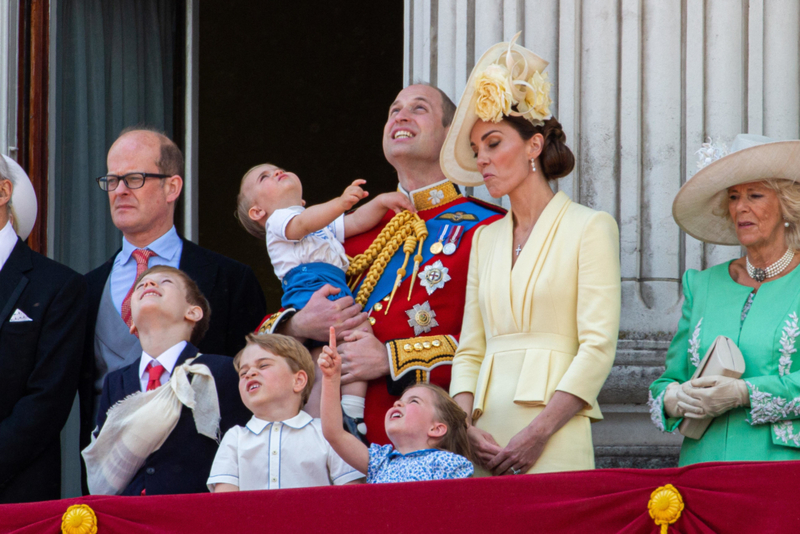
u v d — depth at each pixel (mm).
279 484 14258
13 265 17125
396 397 16141
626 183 19375
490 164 15375
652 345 18688
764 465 11805
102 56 24297
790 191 14430
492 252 15570
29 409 16266
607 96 19625
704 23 19703
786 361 13852
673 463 18375
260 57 36219
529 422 14391
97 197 24000
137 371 15906
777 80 19672
